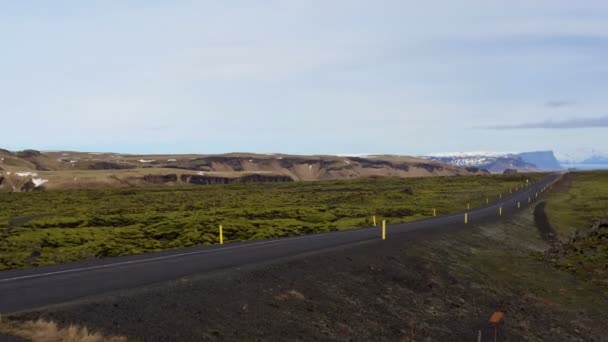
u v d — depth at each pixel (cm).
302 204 9525
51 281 1880
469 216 6253
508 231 5428
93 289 1719
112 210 8775
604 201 8950
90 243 4622
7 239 4981
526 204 8531
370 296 2320
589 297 3089
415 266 3048
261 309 1789
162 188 17100
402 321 2158
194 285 1841
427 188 13550
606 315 2803
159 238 5178
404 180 18138
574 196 10356
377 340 1880
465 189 12688
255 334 1591
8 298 1571
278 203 9794
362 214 7125
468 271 3316
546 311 2800
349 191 13325
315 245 3225
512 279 3344
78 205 10631
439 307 2488
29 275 2027
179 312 1574
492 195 10619
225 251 2895
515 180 16412
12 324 1249
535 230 5894
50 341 1172
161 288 1744
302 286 2141
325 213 7106
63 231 5519
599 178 16438
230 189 16062
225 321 1611
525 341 2298
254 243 3397
